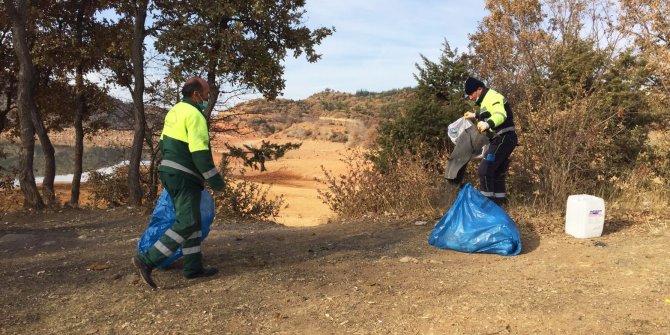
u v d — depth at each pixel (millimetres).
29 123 10109
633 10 11242
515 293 4281
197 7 11281
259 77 11953
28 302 4238
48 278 4902
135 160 11570
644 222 6746
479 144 6395
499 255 5574
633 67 11312
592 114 8625
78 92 13953
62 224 8539
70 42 12930
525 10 14266
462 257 5574
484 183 6527
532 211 7457
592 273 4781
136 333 3635
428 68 13820
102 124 15281
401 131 12078
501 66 13906
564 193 7660
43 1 12617
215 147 15094
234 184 13969
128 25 13453
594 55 11141
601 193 8281
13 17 9859
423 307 4031
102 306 4129
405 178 8969
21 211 9727
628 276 4633
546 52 13055
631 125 11047
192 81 4688
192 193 4594
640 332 3508
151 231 4844
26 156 10031
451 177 6531
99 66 13930
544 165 7895
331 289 4480
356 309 4012
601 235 6219
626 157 10297
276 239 6766
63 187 22766
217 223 9500
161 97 13617
